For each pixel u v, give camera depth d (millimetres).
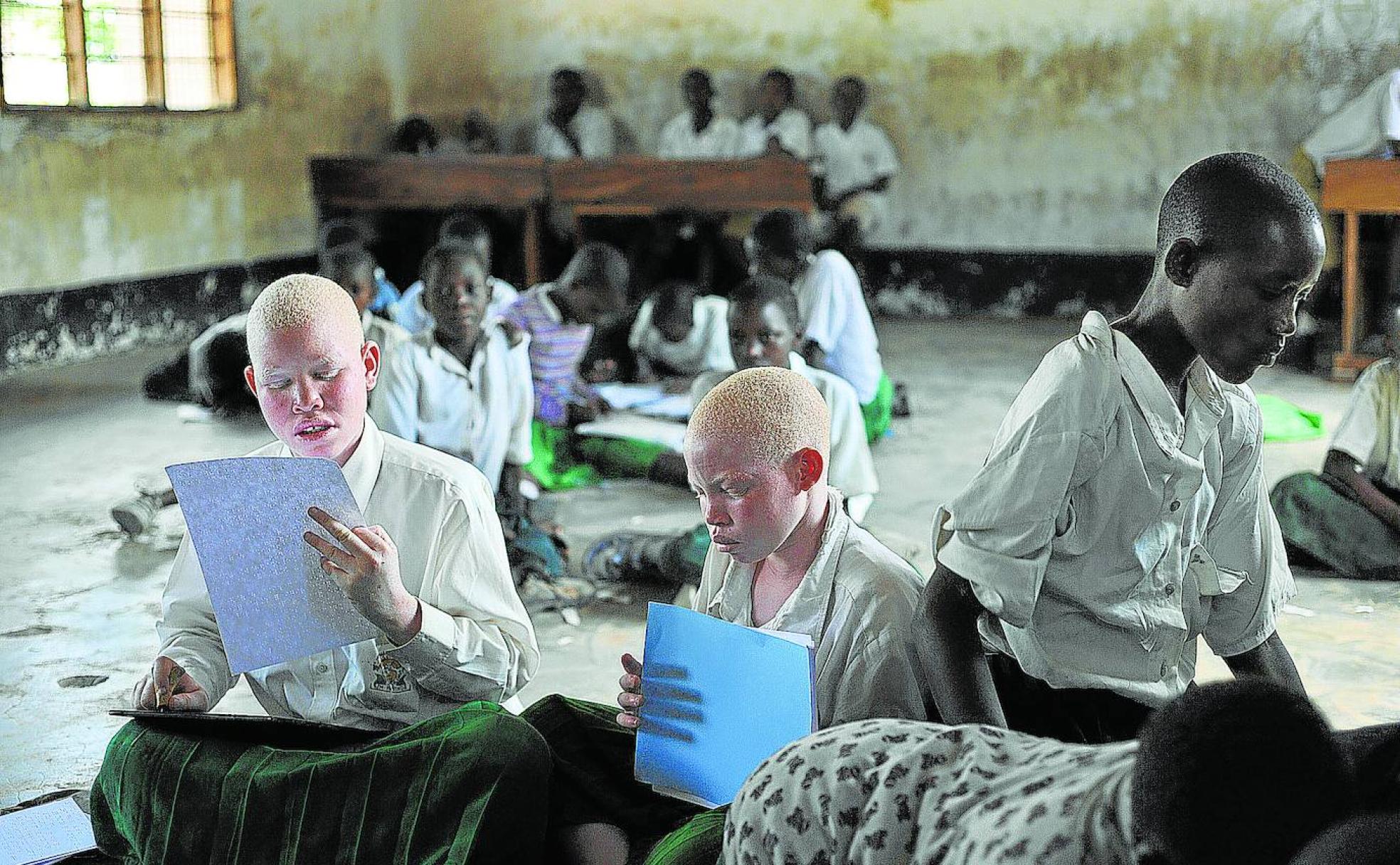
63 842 2531
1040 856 1146
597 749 2283
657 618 2045
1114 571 2006
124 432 6766
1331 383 7664
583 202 9008
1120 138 9875
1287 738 1063
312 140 10570
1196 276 1857
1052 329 9766
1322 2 9172
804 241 5738
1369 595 4285
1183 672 2172
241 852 2166
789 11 10453
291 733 2256
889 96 10352
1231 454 2061
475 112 10758
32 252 8266
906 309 10562
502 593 2410
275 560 2131
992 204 10273
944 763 1319
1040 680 2133
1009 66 10039
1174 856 1063
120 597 4484
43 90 8398
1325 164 7680
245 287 10000
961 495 1957
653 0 10711
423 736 2154
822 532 2160
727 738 1983
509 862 2086
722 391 2043
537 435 5539
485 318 4531
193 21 9508
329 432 2342
